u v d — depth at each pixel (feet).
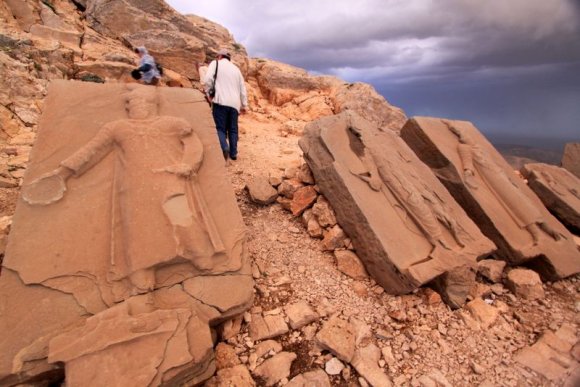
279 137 24.61
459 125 16.02
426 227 10.43
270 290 9.58
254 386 7.09
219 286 7.87
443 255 9.95
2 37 18.92
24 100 16.63
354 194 10.77
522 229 12.34
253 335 8.21
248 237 11.72
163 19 31.42
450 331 9.06
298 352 8.01
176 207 7.95
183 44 29.09
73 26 25.88
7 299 6.50
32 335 6.28
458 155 14.39
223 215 8.91
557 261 11.57
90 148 8.23
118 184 8.10
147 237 7.44
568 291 11.39
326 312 9.05
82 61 22.77
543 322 9.82
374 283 10.30
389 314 9.32
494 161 15.19
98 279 7.08
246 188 14.21
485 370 8.04
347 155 12.03
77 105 9.31
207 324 7.33
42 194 7.63
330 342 7.86
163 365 6.02
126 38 28.17
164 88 10.64
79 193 7.95
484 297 10.65
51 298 6.70
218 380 7.00
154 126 9.01
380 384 7.38
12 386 5.94
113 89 10.02
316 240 12.01
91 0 28.48
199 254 7.73
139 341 6.17
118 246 7.44
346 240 11.18
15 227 7.19
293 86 36.45
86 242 7.41
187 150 9.08
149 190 7.95
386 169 11.57
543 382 7.85
